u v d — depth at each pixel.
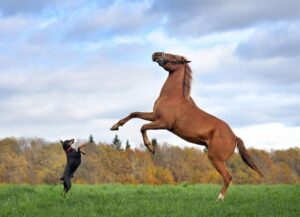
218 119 12.48
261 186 18.22
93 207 11.17
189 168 52.94
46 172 48.75
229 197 12.90
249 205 11.06
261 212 10.18
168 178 52.19
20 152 49.97
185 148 54.47
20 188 15.08
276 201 11.84
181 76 12.73
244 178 42.56
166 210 10.59
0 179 47.66
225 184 12.19
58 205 11.71
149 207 10.93
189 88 12.68
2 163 48.25
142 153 53.75
